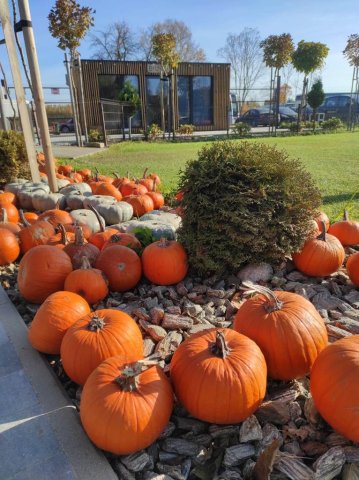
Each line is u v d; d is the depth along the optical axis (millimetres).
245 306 2461
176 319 2961
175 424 2104
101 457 1886
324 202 6359
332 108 36000
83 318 2484
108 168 11180
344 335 2719
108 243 3785
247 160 3301
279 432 2016
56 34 17641
